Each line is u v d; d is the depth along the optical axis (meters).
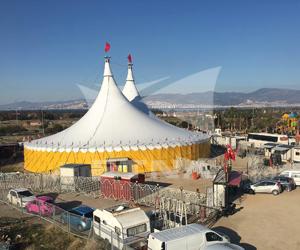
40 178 29.56
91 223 17.92
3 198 25.94
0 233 18.97
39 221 20.91
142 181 27.02
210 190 23.69
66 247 17.28
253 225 19.47
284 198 24.95
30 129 99.12
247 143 52.25
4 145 51.47
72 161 33.56
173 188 27.48
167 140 36.16
